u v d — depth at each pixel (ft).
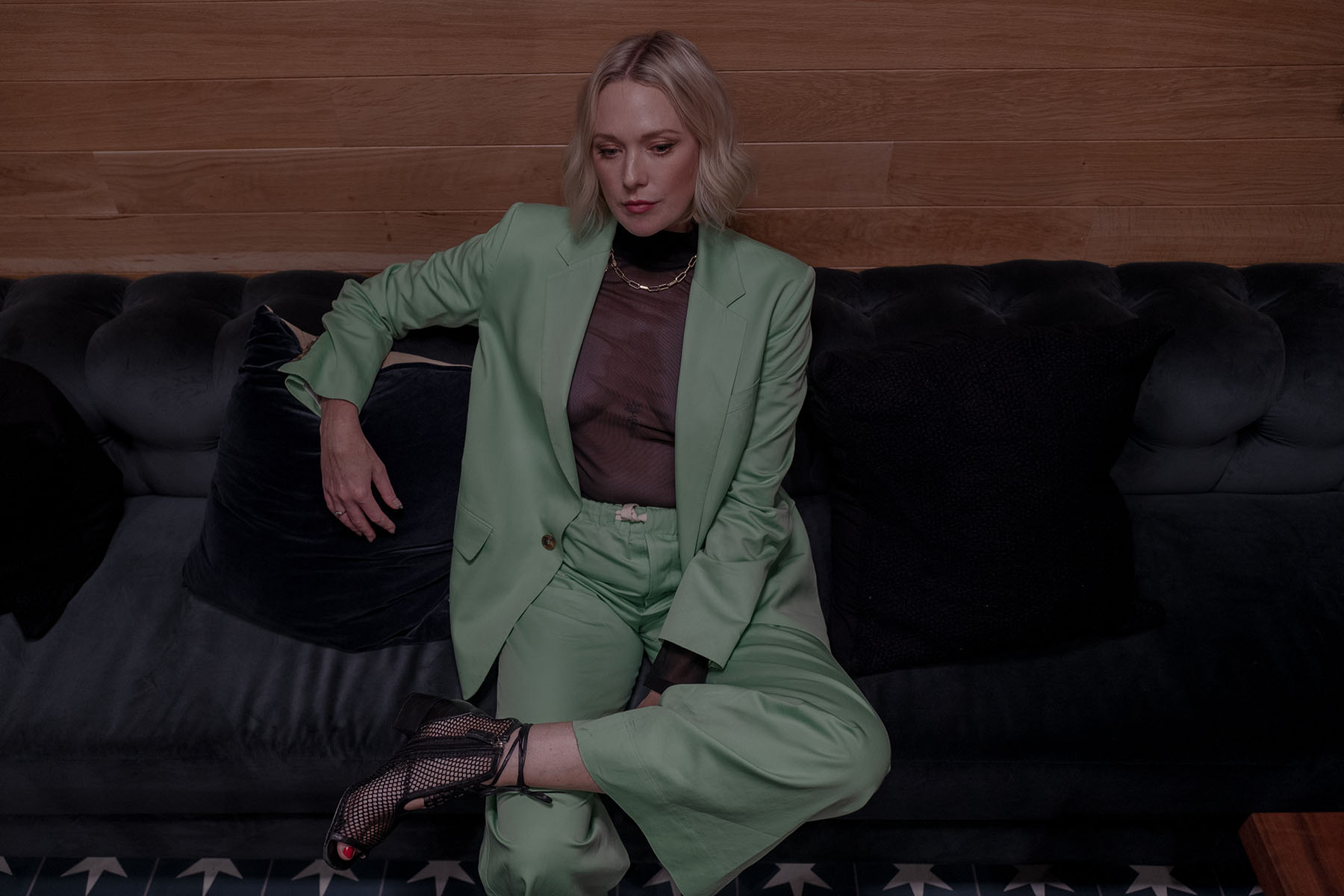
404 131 5.40
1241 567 5.33
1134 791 4.59
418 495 4.83
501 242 4.71
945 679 4.82
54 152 5.50
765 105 5.29
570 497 4.75
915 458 4.80
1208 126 5.38
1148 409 5.28
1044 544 4.73
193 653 4.87
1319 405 5.31
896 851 5.09
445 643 5.05
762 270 4.60
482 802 4.58
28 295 5.55
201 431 5.31
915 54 5.11
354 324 4.82
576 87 5.22
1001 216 5.77
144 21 4.99
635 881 5.25
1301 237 5.83
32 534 4.91
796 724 4.00
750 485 4.71
